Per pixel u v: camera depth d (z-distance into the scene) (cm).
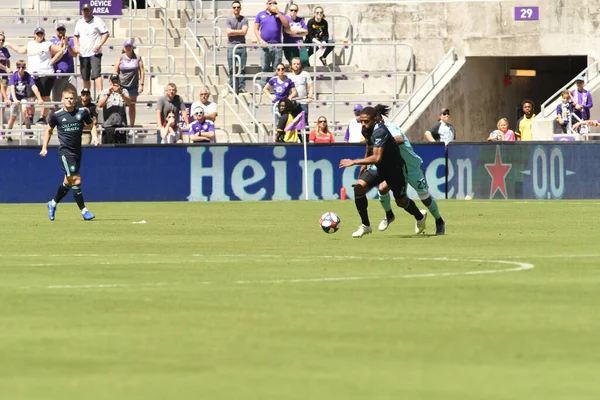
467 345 2750
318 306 3381
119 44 12750
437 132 10606
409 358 2594
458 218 7681
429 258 4891
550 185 10375
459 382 2342
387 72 12712
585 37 13125
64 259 4931
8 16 12681
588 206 9088
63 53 11900
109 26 13012
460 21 13388
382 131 5916
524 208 8825
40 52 11875
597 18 13075
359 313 3244
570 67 14025
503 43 13275
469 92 13275
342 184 10288
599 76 12569
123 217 8000
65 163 7656
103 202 10012
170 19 13238
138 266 4588
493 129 13600
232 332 2930
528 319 3128
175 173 10119
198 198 10131
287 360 2572
